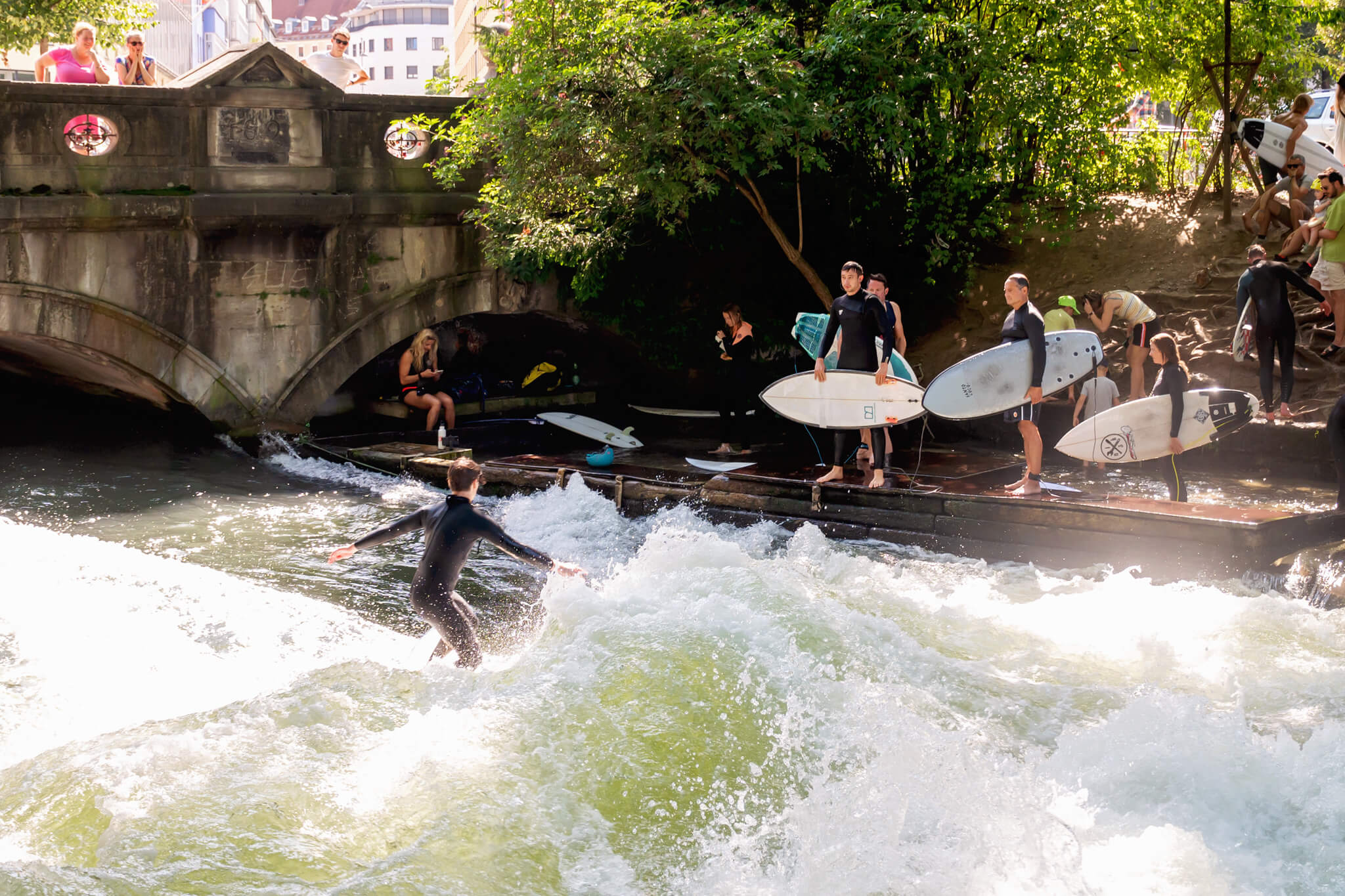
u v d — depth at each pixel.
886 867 4.40
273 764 5.14
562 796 4.92
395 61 142.88
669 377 16.41
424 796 4.87
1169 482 9.61
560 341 17.14
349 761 5.18
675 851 4.58
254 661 6.88
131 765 5.10
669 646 6.30
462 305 14.84
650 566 7.66
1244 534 8.29
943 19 13.91
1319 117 19.92
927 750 5.21
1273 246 14.68
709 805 4.89
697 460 12.13
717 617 6.70
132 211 12.41
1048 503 9.10
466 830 4.60
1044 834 4.57
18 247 11.98
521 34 13.09
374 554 9.45
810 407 10.41
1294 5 17.58
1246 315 11.26
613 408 16.41
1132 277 14.99
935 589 8.14
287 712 5.72
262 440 13.44
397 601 8.22
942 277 15.84
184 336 13.12
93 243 12.43
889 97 13.27
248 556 9.22
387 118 13.99
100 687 6.39
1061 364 9.71
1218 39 17.36
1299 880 4.28
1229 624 7.23
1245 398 9.34
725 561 7.65
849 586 7.86
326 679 6.17
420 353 14.48
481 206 14.54
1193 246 15.24
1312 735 5.23
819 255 15.82
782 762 5.21
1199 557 8.48
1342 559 7.92
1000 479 10.92
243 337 13.45
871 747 5.28
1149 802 4.85
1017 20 16.08
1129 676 6.33
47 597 7.88
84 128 12.20
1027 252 16.19
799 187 14.44
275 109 13.23
